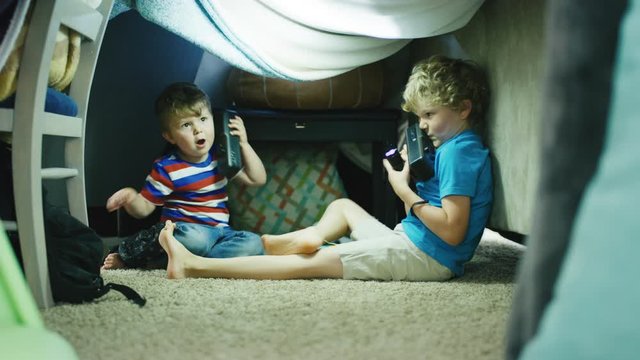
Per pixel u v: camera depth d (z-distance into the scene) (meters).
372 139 1.88
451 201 1.26
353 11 1.41
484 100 1.39
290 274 1.27
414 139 1.38
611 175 0.41
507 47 1.26
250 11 1.42
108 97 2.11
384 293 1.09
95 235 1.13
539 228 0.48
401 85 2.23
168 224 1.32
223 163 1.58
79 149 1.27
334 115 1.87
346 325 0.86
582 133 0.46
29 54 0.98
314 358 0.72
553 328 0.41
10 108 1.03
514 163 1.23
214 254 1.52
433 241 1.28
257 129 1.86
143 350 0.76
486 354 0.74
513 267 1.46
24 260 1.00
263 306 0.98
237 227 1.86
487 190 1.33
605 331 0.38
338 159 2.17
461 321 0.89
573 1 0.47
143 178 2.14
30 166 0.98
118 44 2.10
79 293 1.03
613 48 0.45
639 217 0.39
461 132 1.36
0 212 1.05
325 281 1.23
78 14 1.10
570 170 0.47
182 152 1.62
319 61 1.56
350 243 1.31
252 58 1.51
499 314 0.93
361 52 1.58
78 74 1.26
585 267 0.41
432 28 1.39
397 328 0.85
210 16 1.40
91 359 0.72
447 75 1.34
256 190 1.87
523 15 1.17
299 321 0.89
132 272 1.41
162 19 1.50
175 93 1.58
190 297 1.06
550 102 0.48
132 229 1.84
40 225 1.00
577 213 0.45
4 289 0.55
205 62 2.17
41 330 0.53
